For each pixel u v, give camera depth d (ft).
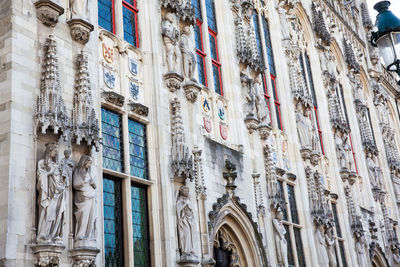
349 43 129.49
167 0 61.31
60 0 46.75
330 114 103.55
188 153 56.13
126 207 49.32
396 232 125.49
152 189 53.26
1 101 39.29
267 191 71.72
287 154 83.51
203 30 70.85
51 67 41.78
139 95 55.52
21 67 40.42
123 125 51.96
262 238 66.39
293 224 78.38
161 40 60.03
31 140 39.42
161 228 52.03
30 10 43.04
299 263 77.20
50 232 37.96
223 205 61.00
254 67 76.69
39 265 36.70
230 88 71.61
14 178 37.32
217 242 62.23
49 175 39.06
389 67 45.93
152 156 54.39
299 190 82.58
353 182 103.55
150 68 57.41
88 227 41.01
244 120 71.87
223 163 64.39
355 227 97.60
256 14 87.92
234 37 76.28
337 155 101.76
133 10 59.26
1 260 35.27
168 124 56.59
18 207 37.06
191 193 56.49
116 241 47.91
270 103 82.64
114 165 49.80
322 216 83.82
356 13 149.07
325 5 123.13
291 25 99.76
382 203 118.11
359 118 120.98
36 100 40.70
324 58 108.68
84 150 43.70
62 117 40.96
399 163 139.23
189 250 52.85
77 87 44.32
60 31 45.24
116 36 54.13
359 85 126.31
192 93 60.85
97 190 44.60
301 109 89.97
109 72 52.06
